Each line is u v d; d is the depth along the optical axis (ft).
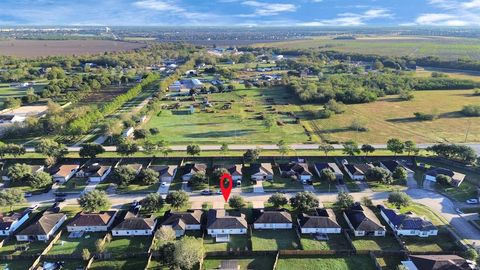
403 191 432.25
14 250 323.98
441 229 353.31
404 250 314.96
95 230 351.46
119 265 303.27
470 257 303.27
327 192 431.43
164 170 469.16
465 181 453.17
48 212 377.09
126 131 617.62
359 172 459.32
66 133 604.08
